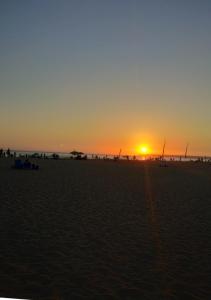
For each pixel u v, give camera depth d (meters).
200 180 26.17
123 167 38.97
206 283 6.05
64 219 10.06
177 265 6.83
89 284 5.70
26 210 10.95
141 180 23.67
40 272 6.07
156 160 70.94
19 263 6.44
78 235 8.50
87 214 10.94
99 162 49.38
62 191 15.57
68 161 46.66
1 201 12.17
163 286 5.81
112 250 7.50
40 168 29.69
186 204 14.02
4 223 9.22
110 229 9.26
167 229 9.62
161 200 14.75
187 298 5.44
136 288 5.66
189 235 9.09
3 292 5.26
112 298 5.25
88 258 6.92
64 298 5.18
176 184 22.11
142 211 12.02
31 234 8.35
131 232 9.08
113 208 12.21
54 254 7.04
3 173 23.05
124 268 6.50
